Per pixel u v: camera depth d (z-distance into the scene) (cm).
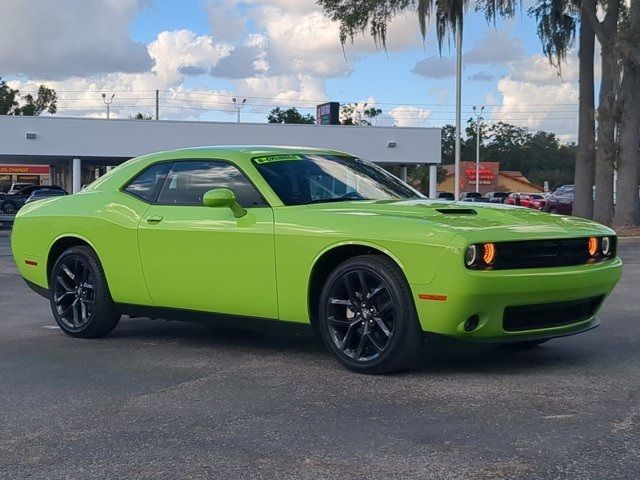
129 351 630
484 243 471
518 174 10250
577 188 2531
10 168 6228
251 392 494
